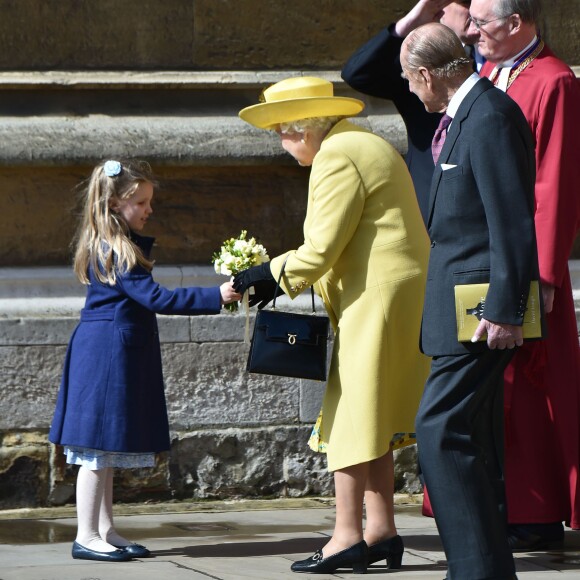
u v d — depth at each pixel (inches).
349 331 591.8
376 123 850.8
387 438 587.5
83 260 641.0
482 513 515.5
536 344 658.2
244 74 832.3
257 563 622.5
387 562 614.2
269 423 820.6
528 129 526.0
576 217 653.9
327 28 846.5
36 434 792.9
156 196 827.4
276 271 594.6
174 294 617.9
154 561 627.5
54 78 806.5
